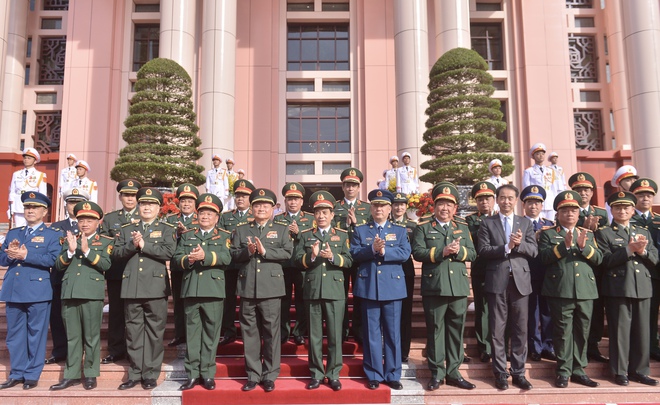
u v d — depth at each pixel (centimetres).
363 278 557
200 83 1373
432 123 1023
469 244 558
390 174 1082
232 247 562
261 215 568
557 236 566
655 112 1095
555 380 550
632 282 542
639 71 1123
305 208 1547
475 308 619
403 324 598
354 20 1596
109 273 600
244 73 1541
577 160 1532
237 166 1492
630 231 571
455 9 1255
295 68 1598
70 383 537
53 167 1516
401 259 549
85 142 1483
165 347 613
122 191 654
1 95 1213
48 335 672
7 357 627
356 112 1559
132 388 535
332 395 525
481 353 606
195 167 1059
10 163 1490
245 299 545
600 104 1611
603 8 1652
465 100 984
